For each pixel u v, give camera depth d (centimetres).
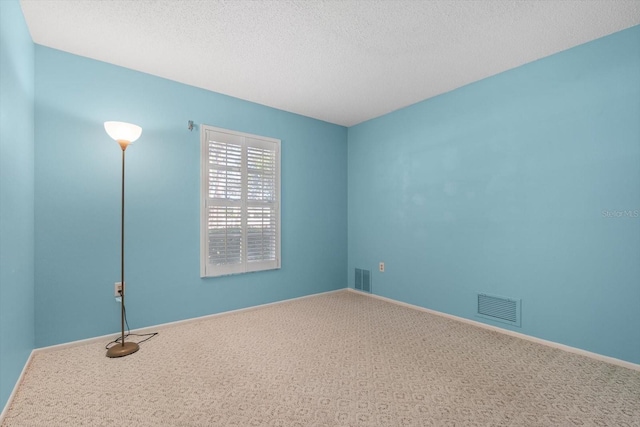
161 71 283
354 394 181
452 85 313
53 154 242
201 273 313
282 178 382
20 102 195
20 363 195
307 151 407
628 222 214
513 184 275
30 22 210
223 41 235
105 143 265
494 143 289
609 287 222
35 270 233
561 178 246
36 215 234
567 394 180
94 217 258
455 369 211
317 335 274
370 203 419
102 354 234
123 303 241
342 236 446
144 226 283
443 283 331
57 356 229
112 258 266
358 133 438
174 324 297
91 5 193
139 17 206
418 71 283
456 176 320
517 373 205
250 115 354
